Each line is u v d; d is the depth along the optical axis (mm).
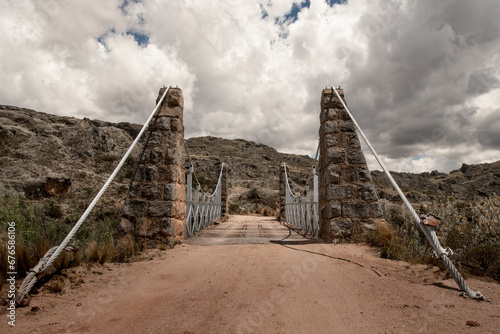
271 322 2781
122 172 34125
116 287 3934
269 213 30406
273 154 120938
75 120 56281
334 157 8211
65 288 3744
